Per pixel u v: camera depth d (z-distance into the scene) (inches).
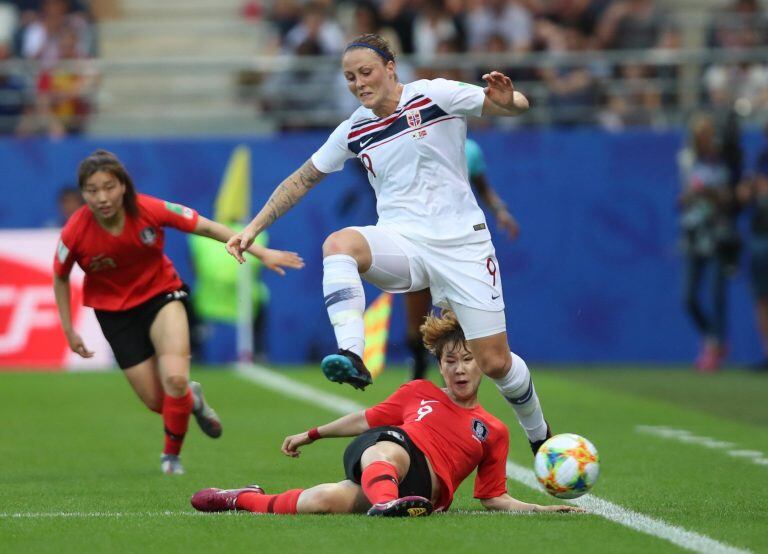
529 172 2412.6
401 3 2662.4
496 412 1699.1
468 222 970.7
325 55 2630.4
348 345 911.7
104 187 1104.2
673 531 866.8
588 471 892.0
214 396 1863.9
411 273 968.9
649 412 1724.9
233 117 2647.6
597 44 2694.4
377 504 861.2
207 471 1199.6
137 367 1186.6
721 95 2544.3
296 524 868.6
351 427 935.0
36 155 2378.2
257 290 2362.2
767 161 2284.7
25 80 2625.5
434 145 965.2
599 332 2426.2
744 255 2417.6
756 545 823.7
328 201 2375.7
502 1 2753.4
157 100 2810.0
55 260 1162.0
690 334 2431.1
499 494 943.7
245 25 2859.3
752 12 2733.8
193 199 2394.2
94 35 2827.3
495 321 963.3
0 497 1036.5
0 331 2285.9
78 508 973.8
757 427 1583.4
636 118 2559.1
